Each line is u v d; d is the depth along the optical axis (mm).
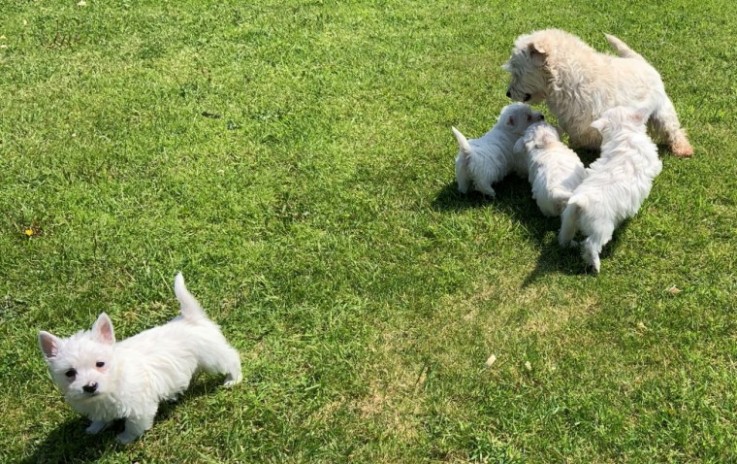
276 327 1561
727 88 2400
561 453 1295
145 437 1339
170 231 1814
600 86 1980
